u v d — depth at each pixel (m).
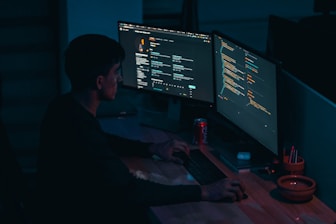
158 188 2.61
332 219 2.49
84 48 2.60
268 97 2.76
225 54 3.13
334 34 2.90
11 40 4.77
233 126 3.19
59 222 2.62
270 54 3.62
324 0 4.52
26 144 5.01
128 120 3.72
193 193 2.63
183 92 3.51
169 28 3.42
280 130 2.71
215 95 3.34
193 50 3.37
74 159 2.54
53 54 4.84
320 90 3.03
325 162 2.73
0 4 4.69
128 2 4.33
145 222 2.82
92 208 2.59
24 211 2.61
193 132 3.35
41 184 2.64
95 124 2.62
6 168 2.58
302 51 3.18
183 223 2.46
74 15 4.28
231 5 5.56
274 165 2.95
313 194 2.75
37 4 4.71
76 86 2.64
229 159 3.04
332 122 2.66
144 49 3.58
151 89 3.65
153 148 3.16
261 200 2.66
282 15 5.70
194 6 5.00
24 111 4.93
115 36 4.36
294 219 2.49
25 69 4.84
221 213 2.54
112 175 2.54
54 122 2.60
